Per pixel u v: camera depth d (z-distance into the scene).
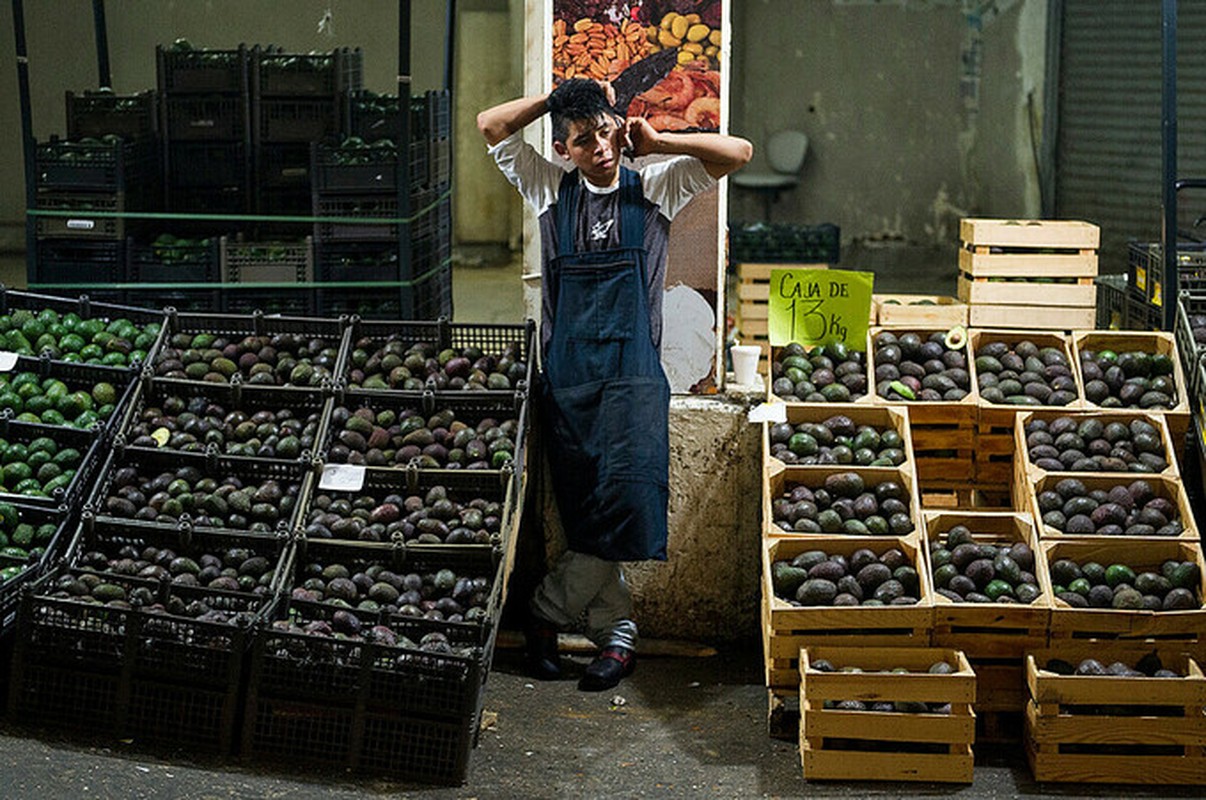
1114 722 4.88
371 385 5.78
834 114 14.36
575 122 5.36
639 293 5.52
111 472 5.56
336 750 4.95
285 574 5.23
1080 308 7.13
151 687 5.00
